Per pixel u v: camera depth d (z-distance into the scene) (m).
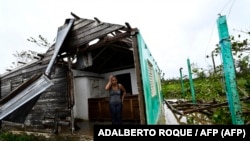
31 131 8.02
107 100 9.38
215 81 10.50
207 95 12.33
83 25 7.16
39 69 9.44
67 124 7.50
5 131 8.38
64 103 8.38
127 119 8.58
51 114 8.73
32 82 6.28
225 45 3.86
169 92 23.14
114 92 6.20
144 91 5.63
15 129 8.75
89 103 10.07
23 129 8.68
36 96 6.15
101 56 10.26
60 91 8.63
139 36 5.89
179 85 24.95
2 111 5.73
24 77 10.23
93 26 6.85
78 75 10.55
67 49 7.46
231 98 3.84
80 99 10.39
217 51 6.48
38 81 6.13
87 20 7.09
